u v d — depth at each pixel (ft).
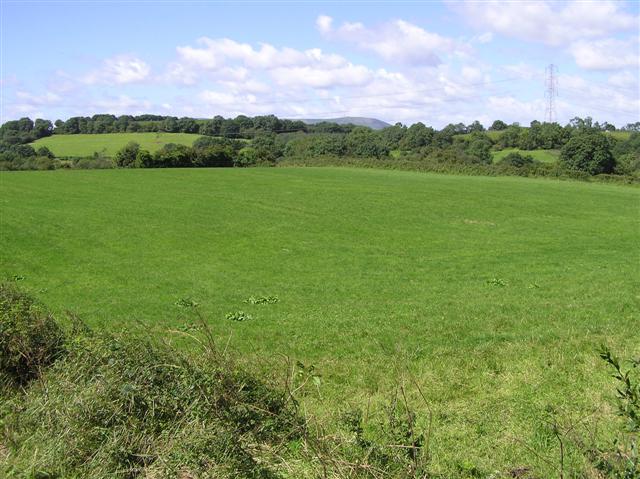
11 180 204.44
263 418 21.95
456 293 64.95
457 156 334.03
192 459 19.26
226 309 57.36
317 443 19.66
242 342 44.24
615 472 16.71
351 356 40.16
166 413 21.77
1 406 24.85
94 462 20.17
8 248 94.07
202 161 335.88
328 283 72.49
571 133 392.06
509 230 124.06
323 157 350.84
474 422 27.45
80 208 142.10
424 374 35.35
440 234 117.80
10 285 35.06
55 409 22.41
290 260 90.02
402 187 205.46
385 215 142.00
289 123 567.18
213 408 21.36
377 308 57.11
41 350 28.78
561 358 37.83
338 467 18.57
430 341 43.86
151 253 94.27
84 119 505.66
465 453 23.99
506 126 488.44
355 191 190.39
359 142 399.44
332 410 28.27
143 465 20.36
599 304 55.72
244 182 215.51
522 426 26.71
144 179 219.61
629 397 17.92
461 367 36.96
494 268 82.12
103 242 102.27
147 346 24.56
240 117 557.74
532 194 190.60
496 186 215.31
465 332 46.34
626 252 96.07
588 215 148.25
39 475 20.02
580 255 92.99
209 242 104.94
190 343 43.01
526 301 58.49
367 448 20.02
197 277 76.64
